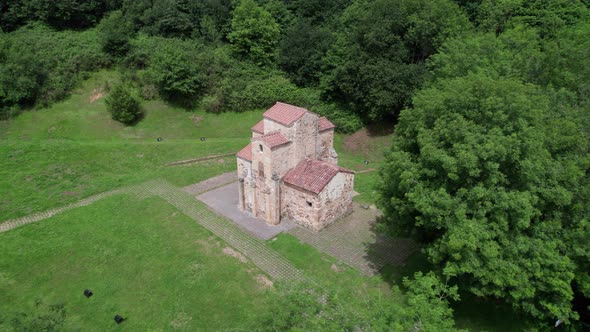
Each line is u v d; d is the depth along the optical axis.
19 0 70.00
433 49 60.06
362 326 17.75
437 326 19.72
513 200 23.22
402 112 31.00
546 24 62.78
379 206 30.70
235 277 31.77
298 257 34.06
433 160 25.36
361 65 58.12
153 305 29.27
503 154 23.27
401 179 27.70
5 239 36.38
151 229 37.84
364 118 63.78
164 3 73.62
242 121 63.25
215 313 28.45
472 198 24.06
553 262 23.25
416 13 58.91
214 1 73.94
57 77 62.16
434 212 24.52
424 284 22.86
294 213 38.84
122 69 66.75
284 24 75.62
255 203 39.41
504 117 24.80
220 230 37.78
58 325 21.92
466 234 22.81
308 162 38.56
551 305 24.53
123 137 56.84
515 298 23.50
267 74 68.31
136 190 45.25
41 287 31.16
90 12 74.81
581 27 56.41
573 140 26.52
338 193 38.53
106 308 29.02
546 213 26.39
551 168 24.97
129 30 71.00
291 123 36.53
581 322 29.97
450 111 27.36
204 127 61.44
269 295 22.88
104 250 34.97
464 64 40.34
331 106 64.81
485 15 68.69
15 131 54.88
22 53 58.53
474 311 29.75
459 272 23.55
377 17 59.06
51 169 47.56
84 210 40.97
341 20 72.62
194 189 45.84
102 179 47.16
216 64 66.62
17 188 43.78
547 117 28.80
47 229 37.94
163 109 62.84
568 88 37.19
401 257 34.69
